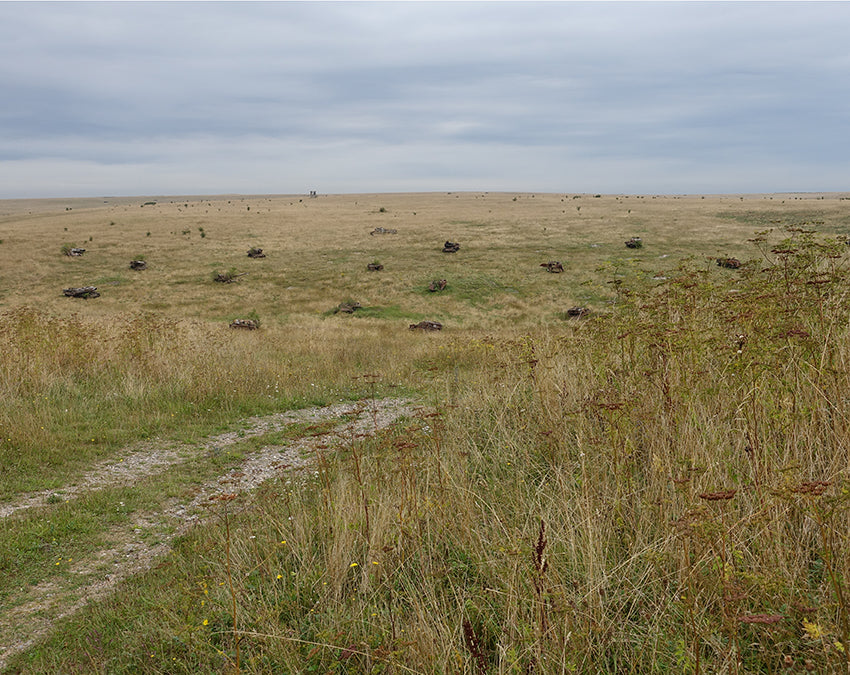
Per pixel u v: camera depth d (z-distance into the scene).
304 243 62.94
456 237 63.75
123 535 6.29
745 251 48.00
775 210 75.56
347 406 12.65
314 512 5.37
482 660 3.04
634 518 3.81
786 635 2.60
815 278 4.33
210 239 65.25
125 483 7.86
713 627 2.74
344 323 35.97
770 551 2.98
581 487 4.20
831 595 2.70
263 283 47.75
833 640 2.37
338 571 4.12
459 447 5.93
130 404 11.24
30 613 4.75
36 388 10.91
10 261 53.25
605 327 5.83
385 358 18.94
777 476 3.34
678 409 4.20
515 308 39.31
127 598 4.73
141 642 3.93
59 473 8.06
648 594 3.21
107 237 66.06
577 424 5.11
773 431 3.74
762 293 4.57
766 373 3.79
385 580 3.96
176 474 8.27
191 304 42.31
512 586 3.33
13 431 8.88
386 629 3.44
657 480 3.84
